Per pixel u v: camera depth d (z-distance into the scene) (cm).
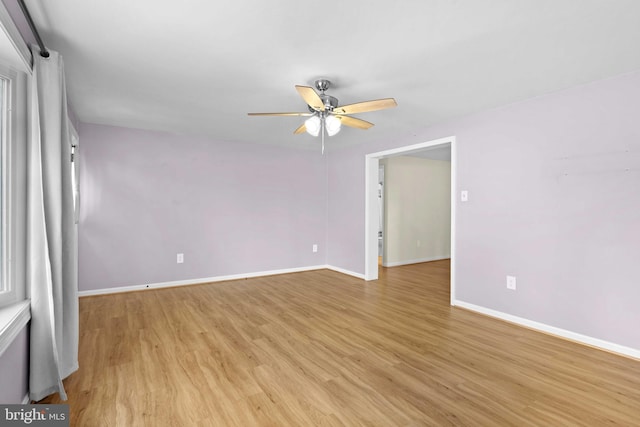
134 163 424
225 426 166
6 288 171
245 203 507
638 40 196
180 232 457
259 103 315
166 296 404
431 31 187
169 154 447
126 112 348
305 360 237
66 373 207
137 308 356
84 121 387
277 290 436
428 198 680
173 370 221
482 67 234
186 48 208
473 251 347
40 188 180
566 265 276
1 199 170
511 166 312
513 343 267
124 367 225
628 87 242
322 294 417
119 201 416
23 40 164
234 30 187
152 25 182
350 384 205
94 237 403
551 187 284
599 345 256
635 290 239
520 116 305
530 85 268
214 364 230
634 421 169
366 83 263
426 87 271
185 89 278
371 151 486
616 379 211
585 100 263
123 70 240
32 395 178
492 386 203
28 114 180
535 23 179
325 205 587
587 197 263
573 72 242
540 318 293
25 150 179
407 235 645
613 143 249
